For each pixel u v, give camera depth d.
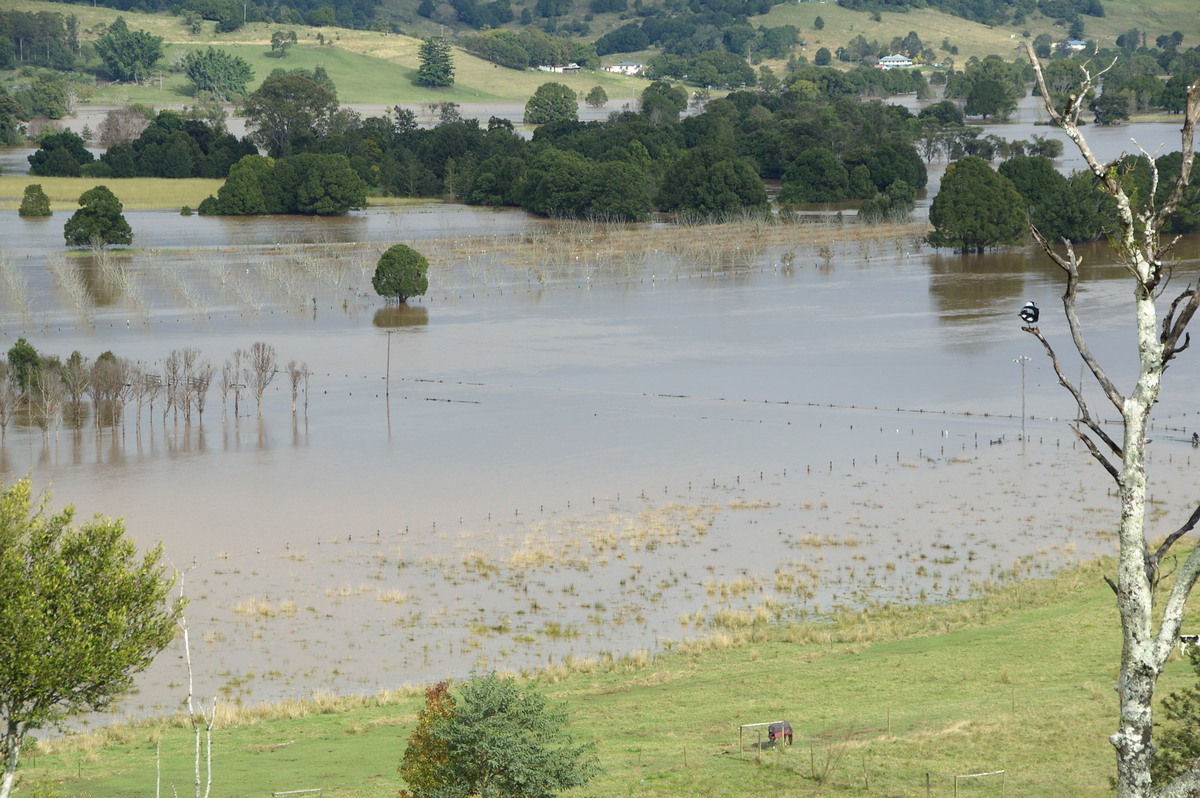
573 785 47.47
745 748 61.28
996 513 118.12
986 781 54.34
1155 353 24.70
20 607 42.72
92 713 74.75
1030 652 77.19
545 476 135.38
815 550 107.94
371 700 75.06
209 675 81.88
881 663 77.00
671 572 102.62
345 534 115.06
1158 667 24.00
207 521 119.38
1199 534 103.75
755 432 154.12
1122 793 24.02
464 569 104.44
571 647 86.31
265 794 56.25
